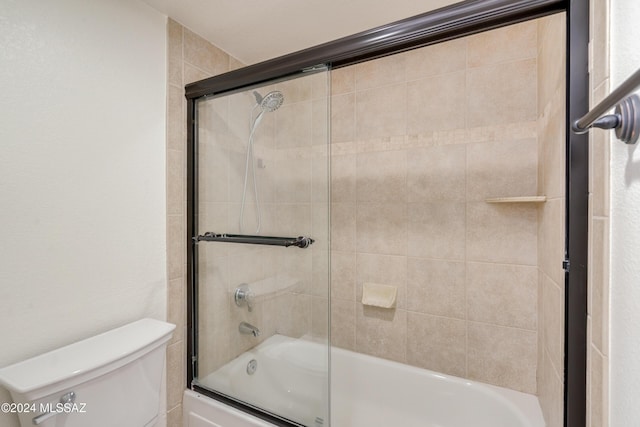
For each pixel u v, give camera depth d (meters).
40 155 0.95
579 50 0.69
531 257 1.37
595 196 0.62
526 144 1.37
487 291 1.46
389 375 1.63
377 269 1.73
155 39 1.31
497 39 1.42
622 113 0.47
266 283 1.39
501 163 1.42
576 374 0.68
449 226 1.54
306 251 1.30
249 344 1.41
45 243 0.97
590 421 0.64
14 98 0.90
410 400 1.57
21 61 0.91
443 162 1.55
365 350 1.77
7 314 0.89
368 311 1.76
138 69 1.24
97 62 1.10
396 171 1.67
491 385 1.45
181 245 1.43
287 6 1.30
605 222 0.57
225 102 1.40
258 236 1.38
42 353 0.96
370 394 1.66
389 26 0.98
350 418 1.67
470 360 1.51
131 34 1.21
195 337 1.47
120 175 1.18
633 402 0.47
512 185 1.40
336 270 1.84
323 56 1.12
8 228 0.89
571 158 0.69
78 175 1.05
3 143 0.88
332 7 1.31
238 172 1.40
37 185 0.95
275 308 1.37
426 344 1.60
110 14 1.14
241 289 1.43
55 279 0.99
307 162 1.26
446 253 1.55
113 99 1.15
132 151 1.22
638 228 0.46
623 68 0.52
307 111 1.23
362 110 1.75
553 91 1.04
